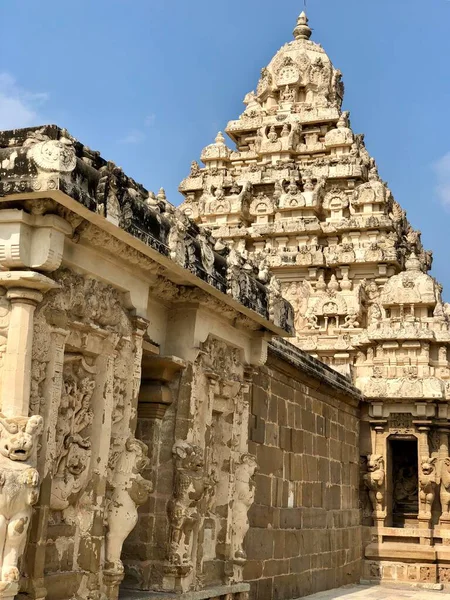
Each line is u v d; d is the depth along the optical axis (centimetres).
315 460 2111
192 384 1323
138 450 1124
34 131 946
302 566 1973
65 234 968
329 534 2192
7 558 863
